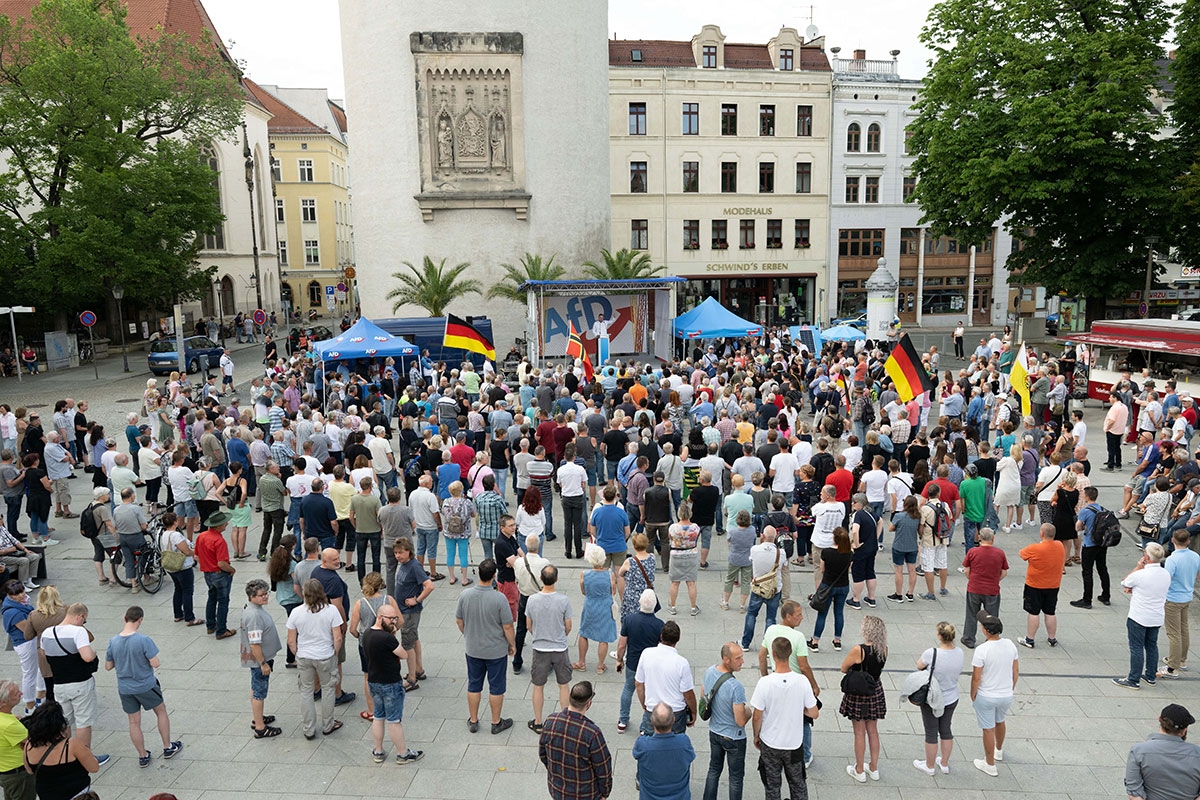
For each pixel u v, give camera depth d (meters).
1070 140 26.61
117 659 7.77
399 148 33.78
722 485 14.21
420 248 34.38
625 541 11.28
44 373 35.72
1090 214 29.36
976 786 7.50
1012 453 14.06
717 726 6.91
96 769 6.67
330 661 8.35
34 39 34.59
